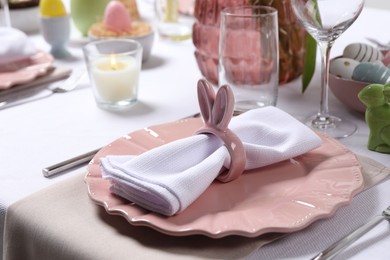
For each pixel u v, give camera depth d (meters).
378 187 0.69
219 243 0.59
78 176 0.70
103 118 0.88
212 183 0.67
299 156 0.72
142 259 0.57
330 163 0.69
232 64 0.86
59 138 0.82
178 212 0.61
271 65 0.85
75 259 0.60
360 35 1.18
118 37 1.08
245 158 0.68
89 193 0.64
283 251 0.59
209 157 0.65
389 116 0.74
